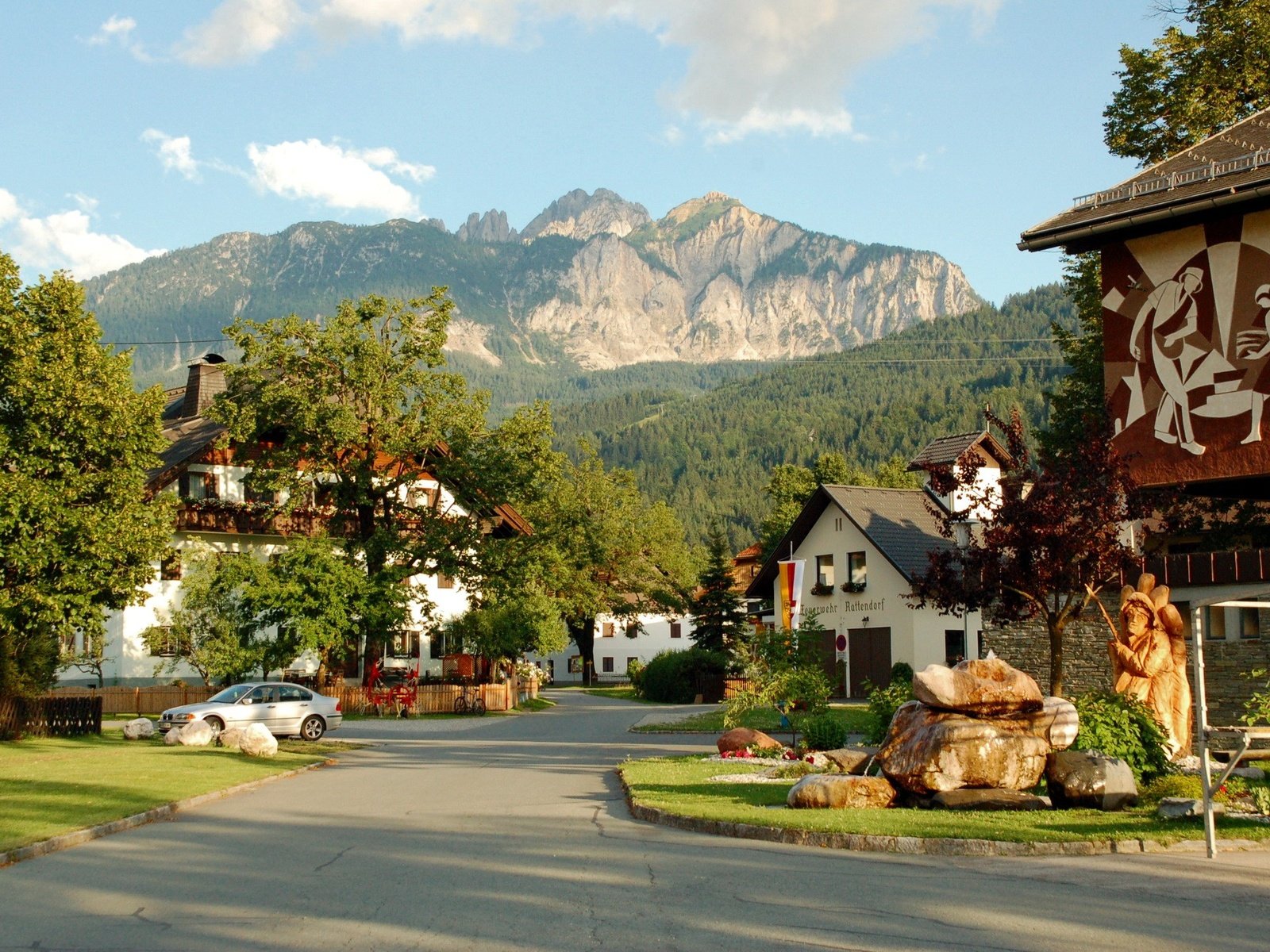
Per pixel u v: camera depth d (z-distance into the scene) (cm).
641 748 2869
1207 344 2164
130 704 4581
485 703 5091
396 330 4875
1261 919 884
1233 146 2284
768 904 954
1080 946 804
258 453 5103
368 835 1409
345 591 4412
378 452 5041
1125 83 3288
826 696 2498
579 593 8075
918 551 5109
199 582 4400
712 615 6544
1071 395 3616
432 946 823
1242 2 3130
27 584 2830
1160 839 1207
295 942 841
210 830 1478
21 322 2922
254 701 3262
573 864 1163
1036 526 1681
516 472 5016
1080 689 2425
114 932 883
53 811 1562
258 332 4741
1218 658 2184
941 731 1505
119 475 2961
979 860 1168
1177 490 2164
